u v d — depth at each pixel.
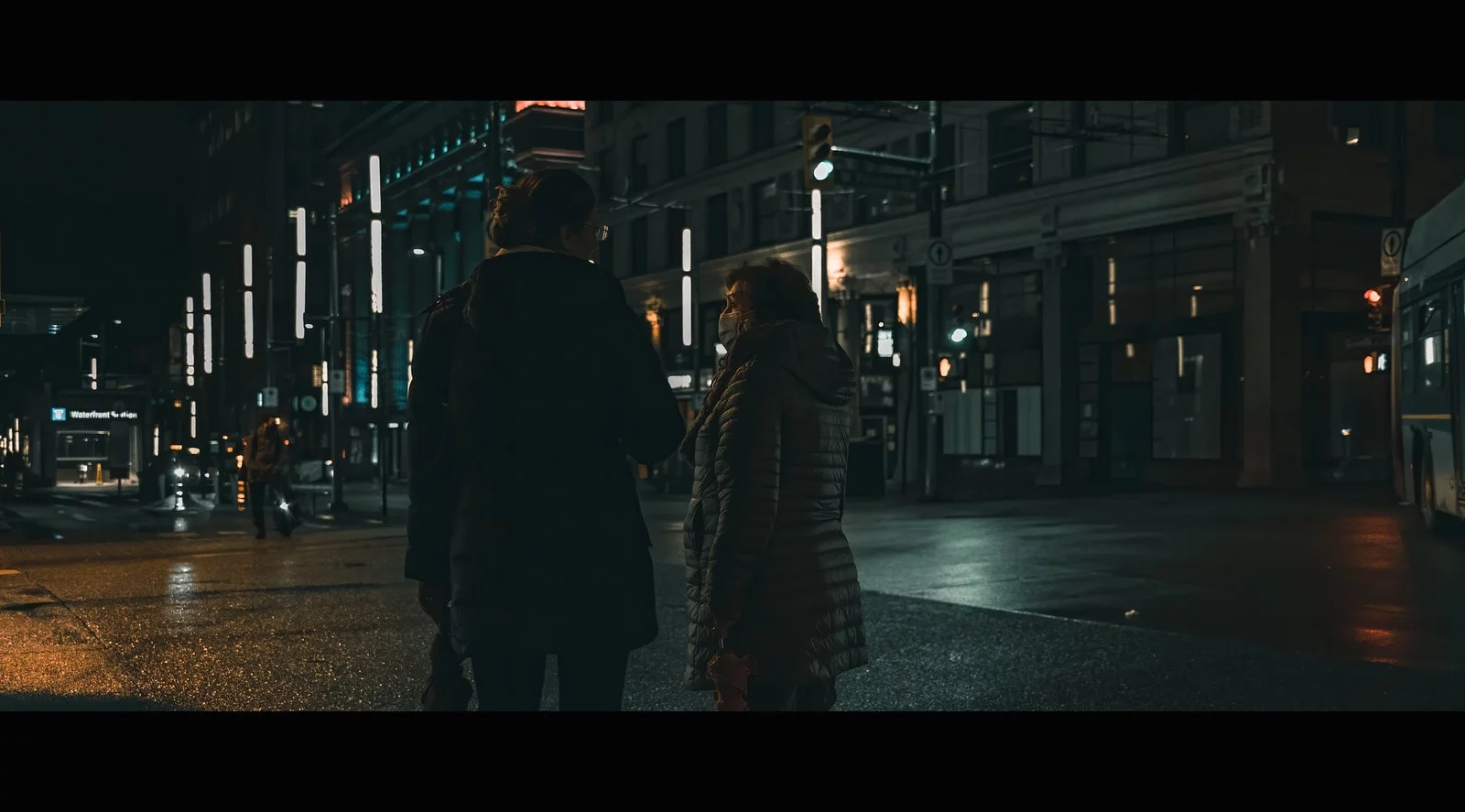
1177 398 30.95
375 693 6.58
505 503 2.95
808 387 3.64
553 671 7.22
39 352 57.56
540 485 2.95
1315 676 6.87
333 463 27.88
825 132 23.03
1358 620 9.22
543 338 2.99
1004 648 7.82
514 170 53.62
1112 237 32.56
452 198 64.38
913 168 27.56
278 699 6.40
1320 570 12.41
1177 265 30.94
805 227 41.62
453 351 3.14
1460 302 13.98
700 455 3.84
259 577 12.59
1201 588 11.16
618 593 2.98
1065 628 8.62
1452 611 9.65
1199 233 30.39
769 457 3.55
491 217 3.19
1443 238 14.62
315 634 8.68
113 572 13.11
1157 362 31.44
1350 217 29.75
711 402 3.80
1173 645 7.88
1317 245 29.27
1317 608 9.84
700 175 45.75
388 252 70.56
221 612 9.90
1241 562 13.23
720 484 3.58
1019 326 35.34
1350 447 29.80
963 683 6.75
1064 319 33.47
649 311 48.81
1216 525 18.02
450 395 3.07
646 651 7.88
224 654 7.88
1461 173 30.89
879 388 39.50
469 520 2.98
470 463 3.01
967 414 37.28
